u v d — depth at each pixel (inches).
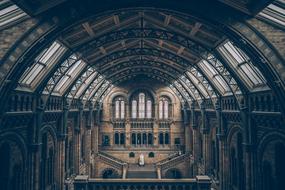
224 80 996.6
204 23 655.8
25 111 813.9
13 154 782.5
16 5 593.6
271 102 749.3
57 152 1154.7
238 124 1012.5
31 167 878.4
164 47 1154.7
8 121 729.6
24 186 844.6
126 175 1963.6
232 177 1119.0
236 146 1047.0
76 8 629.3
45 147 1019.9
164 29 929.5
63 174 1171.9
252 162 883.4
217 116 1195.3
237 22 631.8
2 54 623.8
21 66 641.6
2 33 625.6
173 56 1222.3
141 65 1577.3
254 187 874.8
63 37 796.6
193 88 1608.0
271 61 632.4
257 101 843.4
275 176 765.9
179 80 1664.6
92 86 1555.1
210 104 1414.9
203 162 1544.0
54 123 1107.9
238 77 876.6
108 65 1375.5
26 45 627.5
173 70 1551.4
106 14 653.3
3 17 614.2
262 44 631.2
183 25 847.1
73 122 1424.7
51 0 600.4
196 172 1761.8
